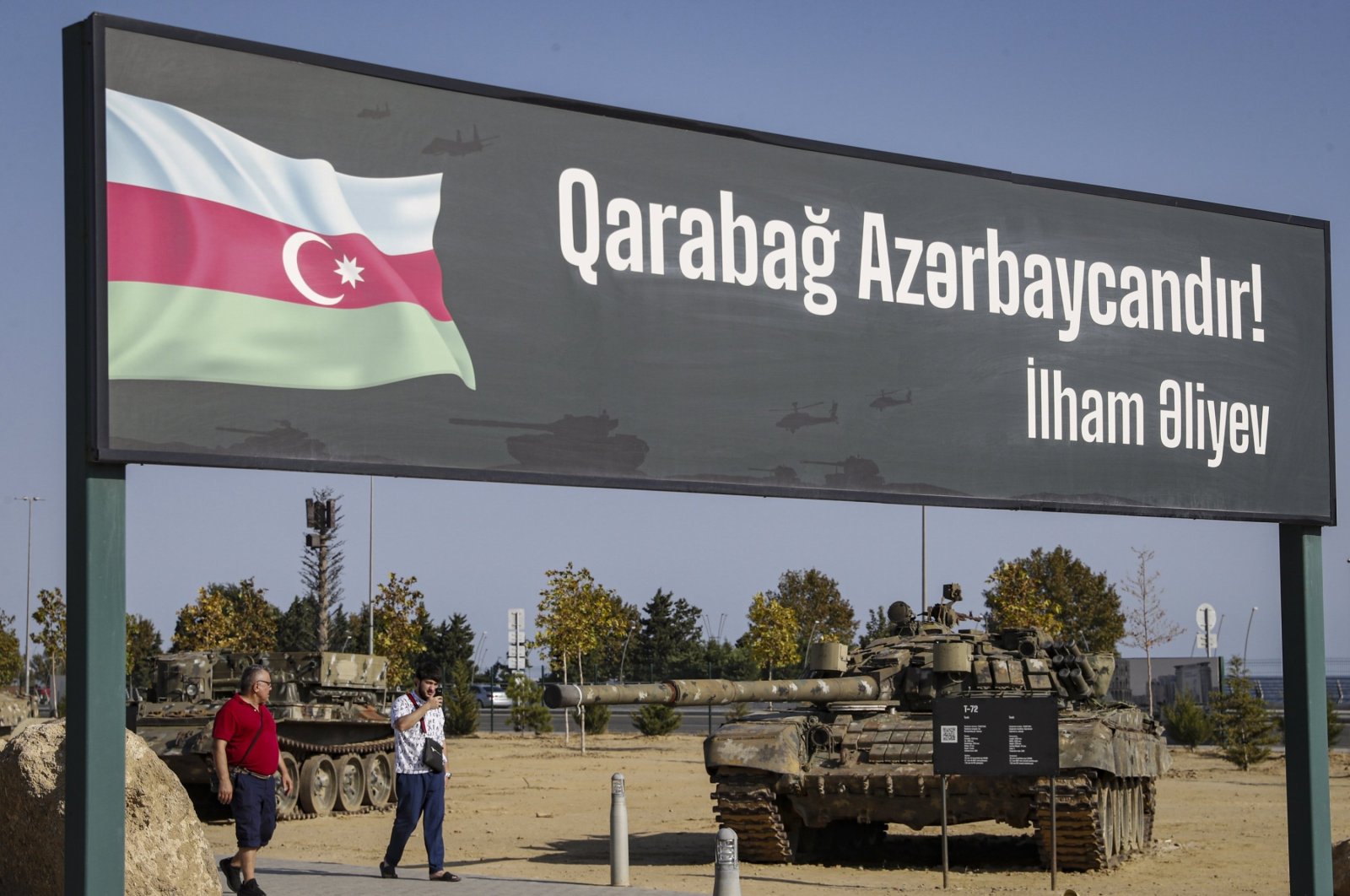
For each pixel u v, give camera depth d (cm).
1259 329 1317
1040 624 4838
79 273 853
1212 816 2602
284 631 8631
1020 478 1183
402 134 960
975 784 1772
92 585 839
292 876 1591
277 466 897
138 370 850
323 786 2777
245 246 894
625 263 1036
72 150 861
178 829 1263
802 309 1100
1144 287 1259
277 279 904
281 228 909
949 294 1162
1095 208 1239
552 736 5969
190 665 2869
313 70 930
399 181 957
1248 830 2336
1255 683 4556
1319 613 1332
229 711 1325
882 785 1811
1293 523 1336
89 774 831
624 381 1029
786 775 1825
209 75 891
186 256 871
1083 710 2031
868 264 1130
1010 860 1922
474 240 983
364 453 930
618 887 1488
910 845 2108
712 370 1062
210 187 884
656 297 1045
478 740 5616
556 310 1008
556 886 1490
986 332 1177
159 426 855
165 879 1245
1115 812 1895
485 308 983
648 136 1052
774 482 1078
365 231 941
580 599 5062
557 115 1018
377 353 939
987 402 1172
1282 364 1327
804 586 8962
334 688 2973
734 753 1834
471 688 7156
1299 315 1341
